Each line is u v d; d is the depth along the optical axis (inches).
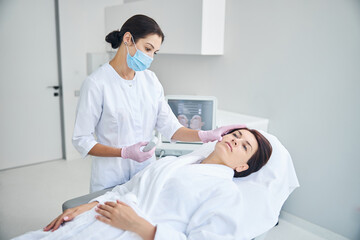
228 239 44.1
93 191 62.0
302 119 88.0
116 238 44.4
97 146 55.7
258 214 50.2
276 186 55.5
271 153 57.1
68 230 45.6
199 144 77.4
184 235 44.4
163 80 127.6
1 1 116.0
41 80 130.4
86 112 54.9
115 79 56.7
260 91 96.6
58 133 139.9
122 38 54.5
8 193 108.4
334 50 79.4
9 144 127.4
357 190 80.4
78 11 131.4
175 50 100.3
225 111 106.3
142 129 61.6
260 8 92.7
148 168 54.5
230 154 54.8
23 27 122.3
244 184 54.9
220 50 102.4
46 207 99.9
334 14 78.3
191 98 80.4
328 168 85.0
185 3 94.1
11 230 86.7
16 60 123.0
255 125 91.0
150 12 104.3
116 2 142.7
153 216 48.9
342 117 80.4
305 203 91.1
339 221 85.0
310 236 88.4
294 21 85.9
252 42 96.2
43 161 137.6
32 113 130.7
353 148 79.5
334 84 80.6
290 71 88.7
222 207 47.0
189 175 51.0
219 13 98.3
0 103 122.4
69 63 133.0
